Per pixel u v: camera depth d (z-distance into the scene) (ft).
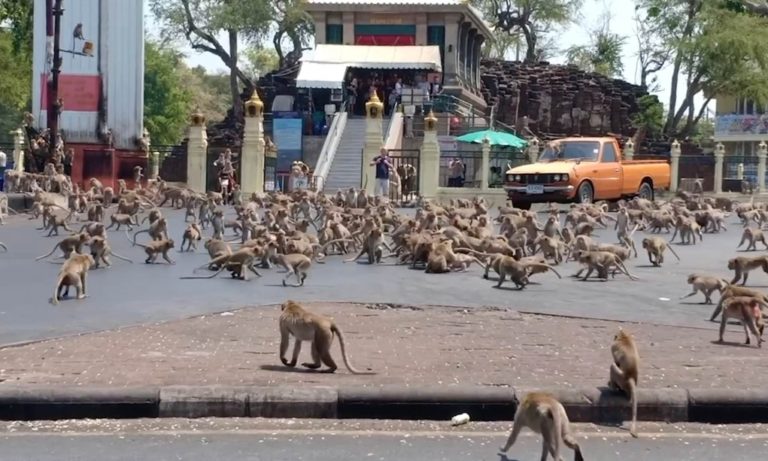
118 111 128.26
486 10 248.93
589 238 62.44
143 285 47.34
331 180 132.46
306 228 67.82
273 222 65.36
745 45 184.55
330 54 162.40
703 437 25.21
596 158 107.65
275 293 45.37
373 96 124.26
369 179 122.93
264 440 24.30
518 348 33.55
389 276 52.54
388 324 37.99
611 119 206.90
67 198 92.22
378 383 27.43
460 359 31.45
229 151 129.90
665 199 120.06
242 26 213.25
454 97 167.94
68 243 54.75
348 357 31.37
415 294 45.93
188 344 33.17
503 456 23.24
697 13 193.57
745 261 48.47
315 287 47.60
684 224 74.59
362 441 24.38
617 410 26.40
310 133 153.28
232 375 28.25
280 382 27.45
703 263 60.64
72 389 26.09
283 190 124.57
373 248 58.65
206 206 79.36
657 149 199.21
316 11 172.65
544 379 28.53
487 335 35.99
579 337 35.91
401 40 173.06
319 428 25.40
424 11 171.83
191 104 329.31
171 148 143.74
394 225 71.56
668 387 27.55
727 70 194.39
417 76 168.04
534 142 133.39
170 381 27.45
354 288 47.55
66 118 125.49
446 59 173.58
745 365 30.99
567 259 61.82
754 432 25.81
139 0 128.88
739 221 97.81
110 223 82.17
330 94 162.81
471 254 57.21
